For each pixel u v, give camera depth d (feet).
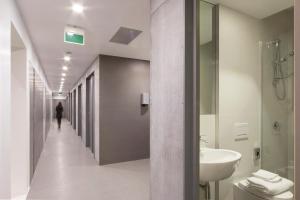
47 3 7.79
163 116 5.82
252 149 7.80
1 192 5.34
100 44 12.92
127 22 9.56
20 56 9.90
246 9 7.54
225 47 7.30
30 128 11.11
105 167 14.80
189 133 4.91
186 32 4.93
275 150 7.84
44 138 22.58
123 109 16.49
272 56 7.89
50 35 11.16
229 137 7.36
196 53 4.98
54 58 16.67
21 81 9.86
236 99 7.51
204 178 5.76
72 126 42.32
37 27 10.05
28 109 10.37
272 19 7.84
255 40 7.89
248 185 6.95
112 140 15.96
